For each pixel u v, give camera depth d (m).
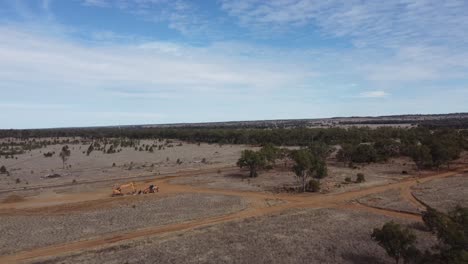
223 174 105.31
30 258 43.78
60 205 71.44
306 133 189.62
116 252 44.66
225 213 62.53
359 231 50.22
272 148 114.44
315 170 86.00
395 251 36.81
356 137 172.50
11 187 93.75
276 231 51.25
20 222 59.50
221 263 40.50
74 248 47.00
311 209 63.62
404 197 70.38
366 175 96.62
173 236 50.38
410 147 118.94
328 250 43.62
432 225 39.06
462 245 33.84
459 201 63.88
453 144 112.69
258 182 91.69
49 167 129.75
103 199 76.12
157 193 81.38
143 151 177.12
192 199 74.00
